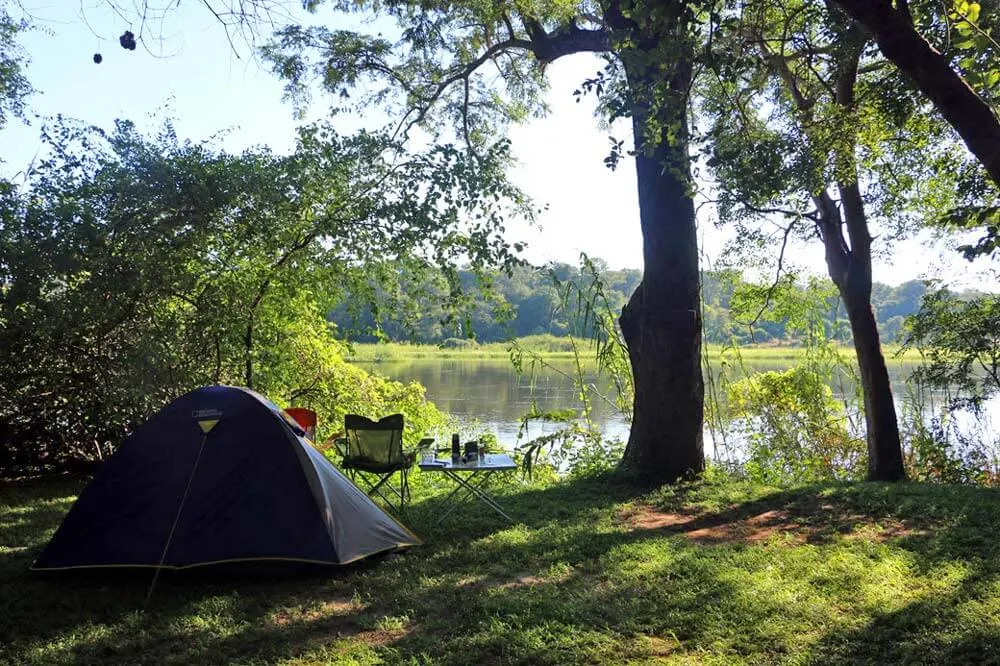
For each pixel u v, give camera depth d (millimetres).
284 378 10719
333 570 5258
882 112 7828
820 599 4508
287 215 9555
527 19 10031
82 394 9461
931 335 11109
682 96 5543
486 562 5500
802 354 13508
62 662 3836
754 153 7105
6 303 8500
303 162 9500
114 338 9398
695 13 5242
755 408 12867
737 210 9266
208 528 5160
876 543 5789
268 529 5191
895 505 6957
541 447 10250
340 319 11367
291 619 4418
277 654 3926
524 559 5551
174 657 3898
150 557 5055
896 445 10258
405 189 9523
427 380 27516
